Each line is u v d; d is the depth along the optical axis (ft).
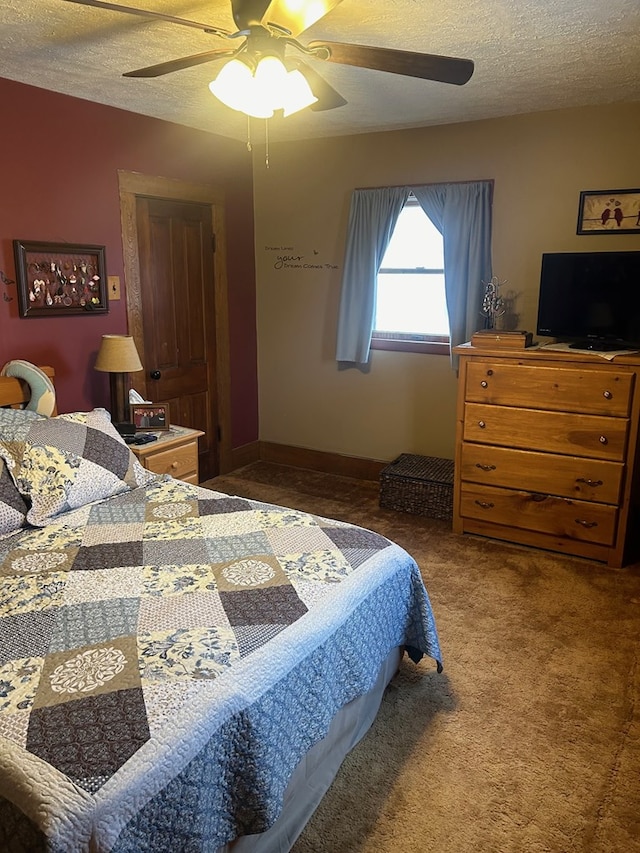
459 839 5.66
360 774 6.41
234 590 6.15
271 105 6.68
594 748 6.77
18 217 10.41
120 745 4.17
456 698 7.58
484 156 12.63
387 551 7.23
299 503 13.99
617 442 10.39
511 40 8.07
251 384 16.61
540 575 10.58
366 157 13.97
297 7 5.56
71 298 11.34
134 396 12.10
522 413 11.14
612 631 8.96
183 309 14.06
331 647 5.86
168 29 7.86
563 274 11.18
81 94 10.82
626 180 11.49
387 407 14.94
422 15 7.26
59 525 7.72
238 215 15.26
